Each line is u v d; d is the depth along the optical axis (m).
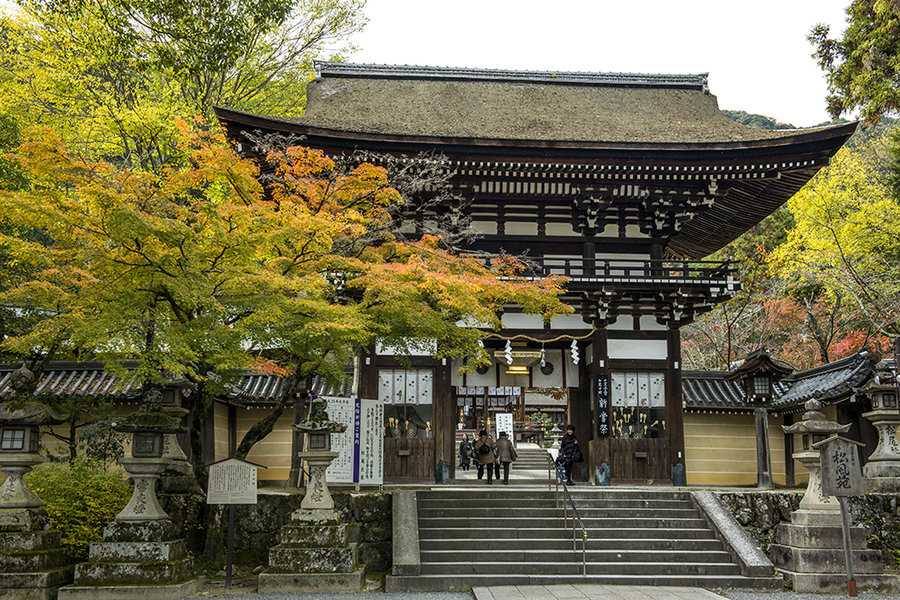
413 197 22.97
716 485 23.70
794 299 37.38
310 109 25.31
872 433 19.92
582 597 12.70
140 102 26.92
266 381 23.31
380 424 18.67
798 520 15.32
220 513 16.19
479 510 16.84
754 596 13.74
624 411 23.05
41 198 12.95
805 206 34.44
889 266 30.75
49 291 13.14
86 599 12.44
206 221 13.62
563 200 23.75
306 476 19.89
